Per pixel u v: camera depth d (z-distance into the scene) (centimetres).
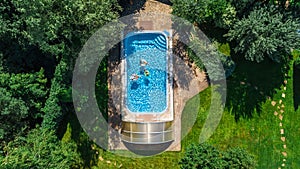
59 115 2888
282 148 3027
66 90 2841
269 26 2627
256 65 2984
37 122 2977
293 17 2734
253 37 2681
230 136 3012
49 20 2527
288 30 2638
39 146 2666
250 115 3011
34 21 2473
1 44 2830
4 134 2753
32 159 2584
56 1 2498
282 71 2991
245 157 2778
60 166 2680
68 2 2469
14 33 2634
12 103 2681
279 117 3017
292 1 2709
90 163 3036
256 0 2738
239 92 2998
